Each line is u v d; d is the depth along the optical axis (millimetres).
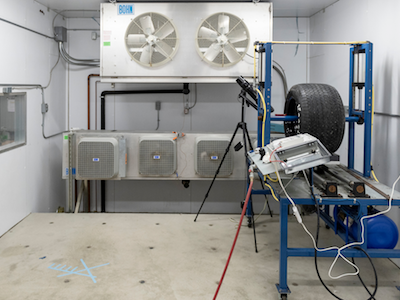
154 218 4008
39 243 3289
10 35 3514
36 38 4078
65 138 4176
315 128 2604
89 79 4891
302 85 2799
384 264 2965
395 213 2961
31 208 4066
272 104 4914
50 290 2527
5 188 3490
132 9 3934
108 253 3117
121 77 4047
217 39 3912
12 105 3570
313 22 4723
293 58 4883
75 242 3326
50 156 4535
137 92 4828
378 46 3209
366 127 2838
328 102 2631
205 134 4160
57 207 4777
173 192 4918
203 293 2516
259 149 2580
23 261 2943
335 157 2613
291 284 2646
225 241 3416
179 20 3947
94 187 4980
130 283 2635
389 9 3021
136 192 4934
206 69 4008
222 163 4117
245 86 3520
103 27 3959
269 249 3244
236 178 4199
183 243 3354
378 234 2430
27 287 2562
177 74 4012
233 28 3924
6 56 3443
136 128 4938
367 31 3389
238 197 4883
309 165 2229
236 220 3992
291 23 4844
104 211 4938
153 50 3957
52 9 4441
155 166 4137
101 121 4887
